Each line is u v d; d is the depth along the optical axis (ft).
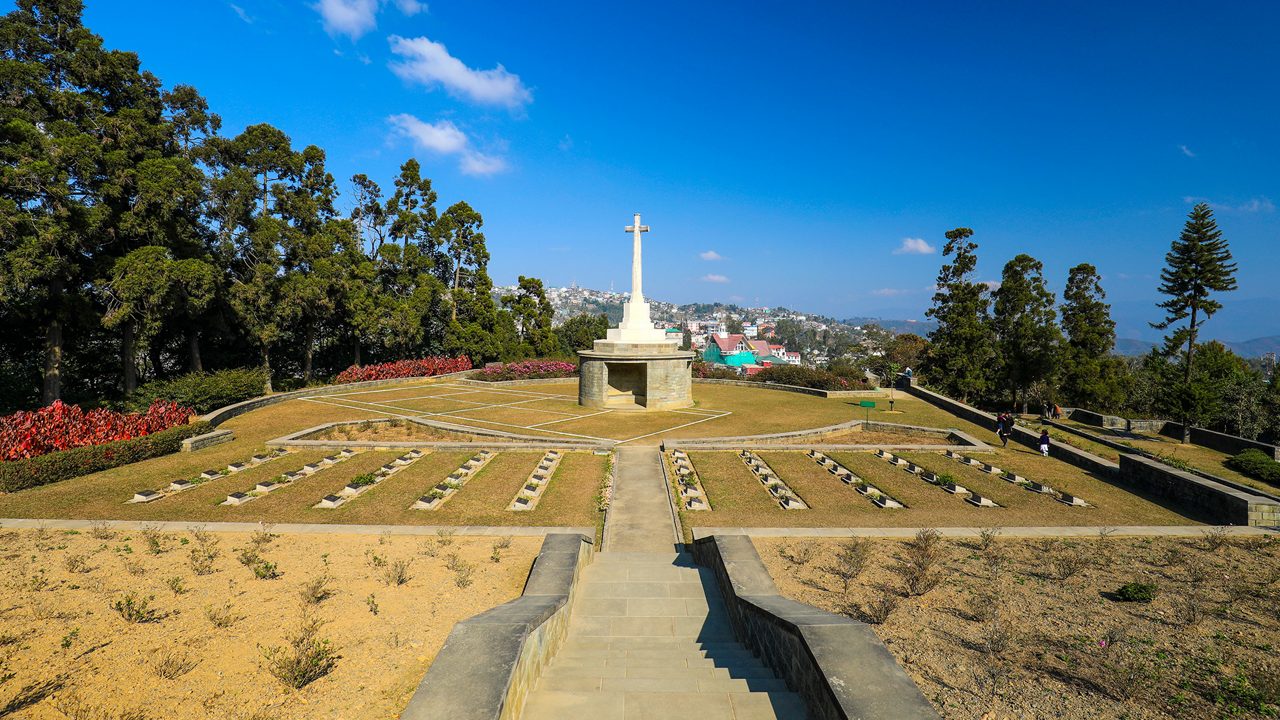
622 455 74.23
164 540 42.91
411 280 164.76
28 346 101.30
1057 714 21.68
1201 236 146.92
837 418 102.06
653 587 36.60
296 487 59.26
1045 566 38.34
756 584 30.12
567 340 252.01
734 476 65.31
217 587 33.50
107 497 55.11
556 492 59.47
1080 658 25.84
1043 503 56.08
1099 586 34.81
